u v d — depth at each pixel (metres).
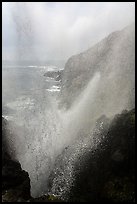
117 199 12.98
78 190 15.16
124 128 16.00
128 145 14.74
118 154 14.60
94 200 13.67
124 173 13.88
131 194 12.87
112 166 14.52
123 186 13.33
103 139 17.20
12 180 14.81
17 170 15.62
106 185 13.86
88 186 14.88
